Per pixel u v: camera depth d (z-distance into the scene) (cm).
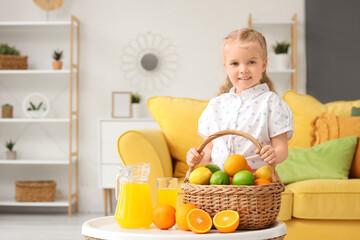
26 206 454
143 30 452
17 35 456
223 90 179
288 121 152
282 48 420
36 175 455
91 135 451
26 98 432
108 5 454
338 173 262
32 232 344
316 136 290
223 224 117
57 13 453
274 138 152
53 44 456
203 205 122
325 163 265
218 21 448
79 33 453
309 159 269
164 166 243
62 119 420
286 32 444
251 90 157
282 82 443
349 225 236
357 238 235
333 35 421
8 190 454
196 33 449
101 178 408
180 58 450
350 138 273
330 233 236
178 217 122
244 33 149
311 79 431
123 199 128
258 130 152
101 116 451
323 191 234
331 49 421
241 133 128
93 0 454
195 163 133
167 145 271
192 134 271
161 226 125
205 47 449
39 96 455
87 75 453
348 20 414
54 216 418
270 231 118
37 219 402
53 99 456
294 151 277
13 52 438
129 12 453
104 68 452
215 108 164
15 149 455
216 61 448
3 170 455
